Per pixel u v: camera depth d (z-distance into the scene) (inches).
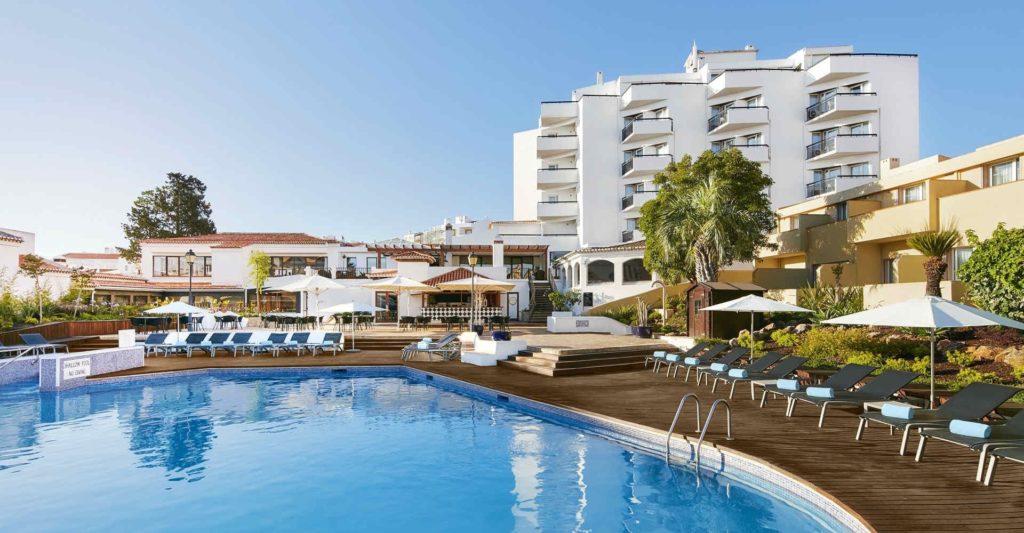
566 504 251.0
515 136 2158.0
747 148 1552.7
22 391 530.9
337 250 1592.0
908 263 796.0
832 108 1482.5
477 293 1253.7
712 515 237.5
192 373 618.8
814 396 336.5
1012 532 187.8
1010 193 668.7
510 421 406.3
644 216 1119.0
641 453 326.0
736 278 1179.9
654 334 906.7
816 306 762.8
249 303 1528.1
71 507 247.6
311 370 651.5
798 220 1120.2
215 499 257.6
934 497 218.8
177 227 2536.9
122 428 387.2
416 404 469.4
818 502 227.5
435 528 227.5
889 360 480.4
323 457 320.2
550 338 853.2
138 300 1609.3
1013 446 227.8
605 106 1758.1
